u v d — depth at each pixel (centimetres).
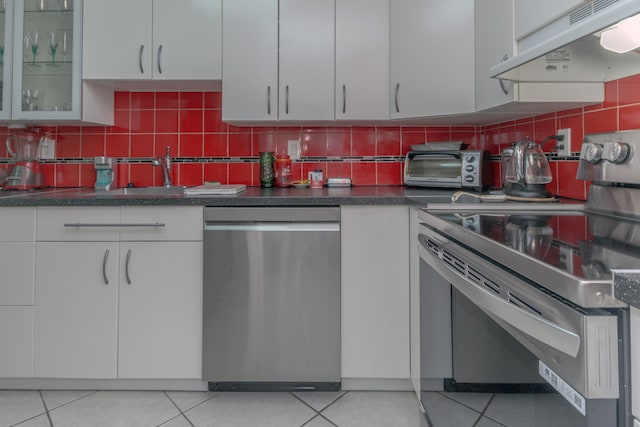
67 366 157
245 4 189
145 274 156
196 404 156
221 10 189
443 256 100
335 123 210
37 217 155
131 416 148
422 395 128
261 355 156
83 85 192
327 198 154
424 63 177
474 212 117
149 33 189
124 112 220
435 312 111
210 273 154
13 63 189
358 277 157
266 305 155
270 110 190
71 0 192
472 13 166
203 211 155
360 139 221
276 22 189
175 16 189
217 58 189
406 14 182
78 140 220
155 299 157
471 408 87
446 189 198
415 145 210
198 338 158
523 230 87
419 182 204
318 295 155
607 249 69
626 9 72
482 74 159
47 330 157
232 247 154
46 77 196
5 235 154
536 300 59
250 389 164
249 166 222
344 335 158
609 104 130
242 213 154
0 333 156
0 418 146
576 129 145
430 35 176
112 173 214
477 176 183
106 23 189
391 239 157
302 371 157
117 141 221
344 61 189
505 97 142
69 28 194
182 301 157
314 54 189
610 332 48
